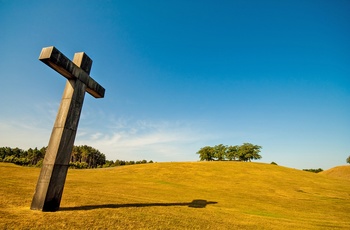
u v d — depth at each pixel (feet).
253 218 42.19
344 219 53.98
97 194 48.62
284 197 91.25
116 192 58.03
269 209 60.85
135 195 56.75
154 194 64.64
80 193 47.47
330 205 77.87
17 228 18.02
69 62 28.94
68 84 30.83
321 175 183.01
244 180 135.23
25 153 343.87
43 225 19.70
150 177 131.75
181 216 32.78
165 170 161.68
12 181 55.88
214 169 170.60
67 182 73.92
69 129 29.37
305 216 54.75
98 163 411.95
